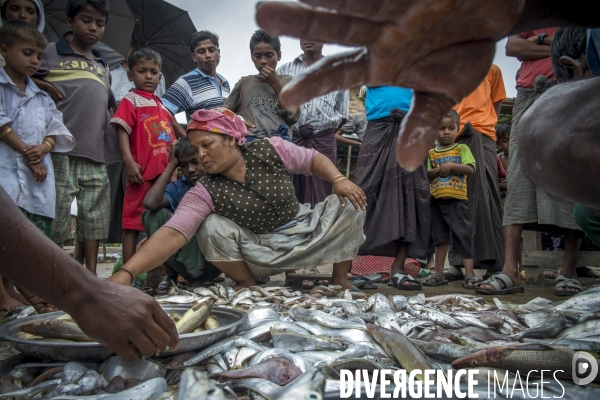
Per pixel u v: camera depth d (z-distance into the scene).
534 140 1.57
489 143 5.63
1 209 1.34
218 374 1.81
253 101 5.10
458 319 2.86
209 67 5.45
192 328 2.31
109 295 1.55
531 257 5.27
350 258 4.25
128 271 3.05
